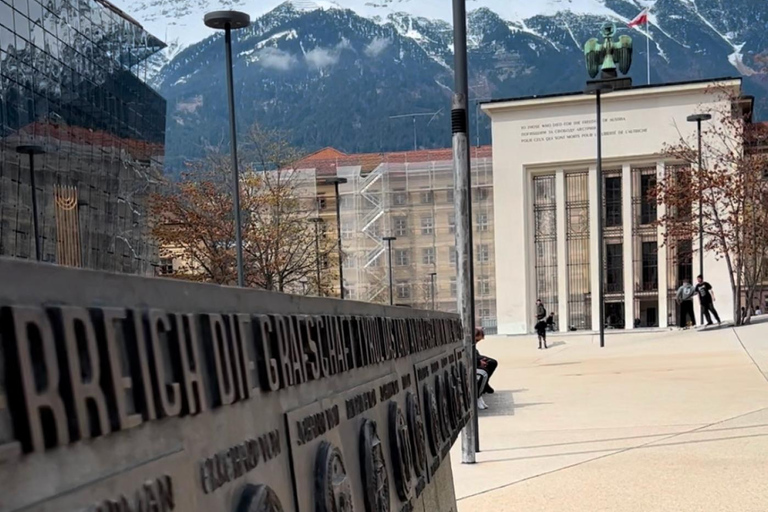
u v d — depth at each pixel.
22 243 36.22
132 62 49.88
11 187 35.59
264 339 2.05
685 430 10.57
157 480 1.44
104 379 1.32
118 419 1.34
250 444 1.88
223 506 1.71
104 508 1.27
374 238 66.62
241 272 22.86
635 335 30.91
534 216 53.38
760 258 37.09
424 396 4.41
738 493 7.21
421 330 4.71
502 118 52.56
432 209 66.19
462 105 9.23
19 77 36.25
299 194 51.50
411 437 3.80
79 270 1.31
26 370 1.15
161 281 1.57
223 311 1.86
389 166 66.94
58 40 39.97
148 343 1.47
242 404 1.88
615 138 51.09
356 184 67.38
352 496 2.67
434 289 66.00
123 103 47.88
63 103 40.28
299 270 44.25
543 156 52.09
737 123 40.34
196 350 1.66
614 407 13.12
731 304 49.94
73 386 1.24
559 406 13.64
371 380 3.23
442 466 5.23
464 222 9.23
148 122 52.16
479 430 11.65
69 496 1.20
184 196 43.47
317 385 2.52
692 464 8.47
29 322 1.17
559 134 51.88
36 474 1.15
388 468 3.28
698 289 32.56
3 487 1.09
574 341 31.08
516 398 15.02
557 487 7.82
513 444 10.32
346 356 2.88
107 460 1.32
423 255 66.38
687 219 37.78
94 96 43.81
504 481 8.20
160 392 1.48
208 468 1.66
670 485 7.62
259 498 1.81
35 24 37.69
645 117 50.53
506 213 52.44
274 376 2.08
